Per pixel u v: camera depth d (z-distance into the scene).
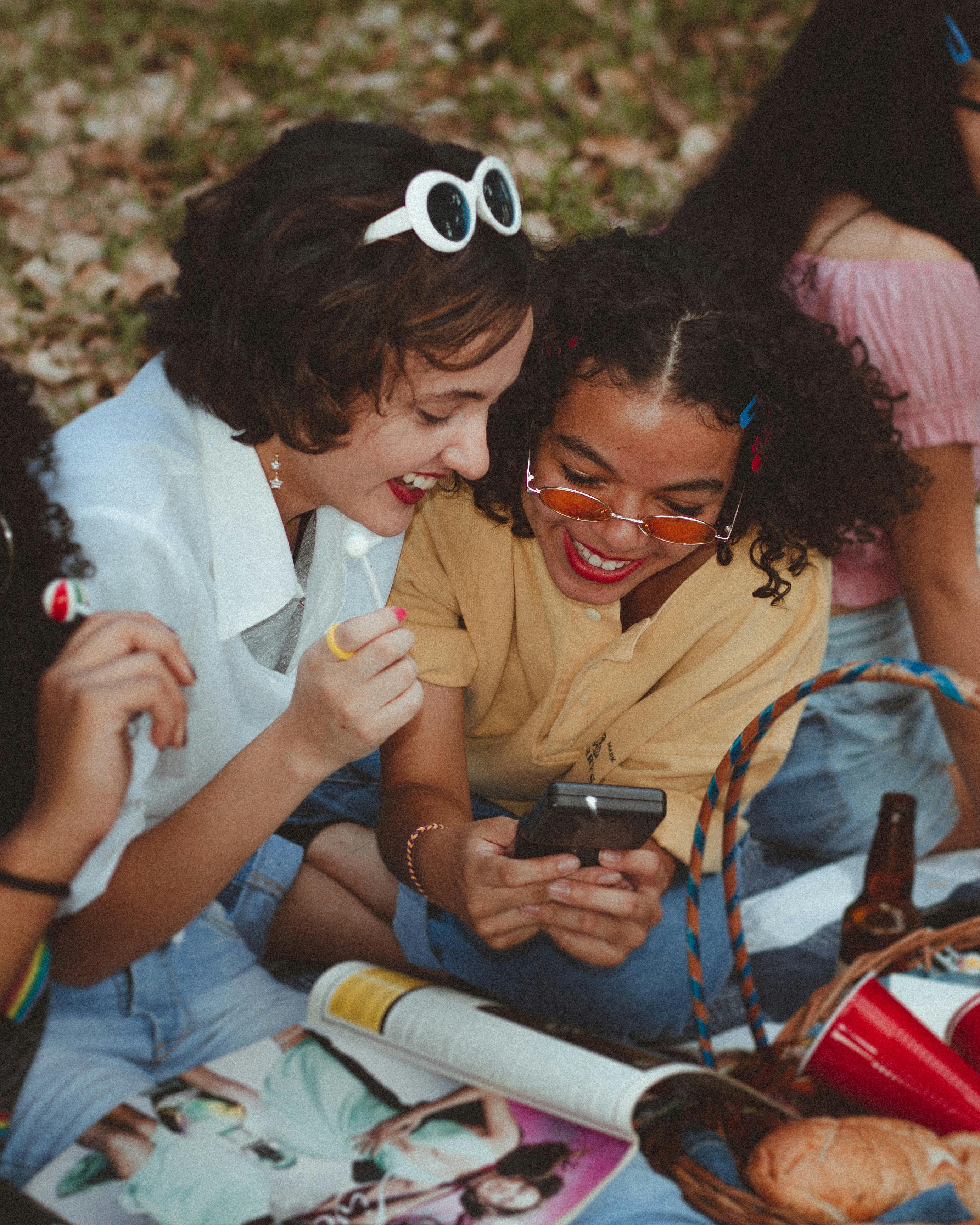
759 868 2.41
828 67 2.20
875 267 2.15
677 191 4.42
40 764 1.28
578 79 5.11
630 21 5.36
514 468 1.73
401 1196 1.31
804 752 2.36
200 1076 1.48
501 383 1.46
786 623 1.84
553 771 2.00
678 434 1.57
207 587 1.59
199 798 1.49
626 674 1.87
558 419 1.63
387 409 1.44
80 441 1.51
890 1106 1.44
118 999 1.70
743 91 5.01
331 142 1.41
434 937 1.94
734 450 1.64
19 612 1.33
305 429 1.45
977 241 2.22
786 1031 1.56
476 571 1.87
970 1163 1.36
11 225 4.39
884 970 1.73
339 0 5.65
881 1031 1.44
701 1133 1.44
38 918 1.30
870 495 1.88
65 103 5.09
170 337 1.55
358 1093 1.45
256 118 4.95
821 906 2.27
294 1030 1.56
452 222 1.34
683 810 1.86
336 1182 1.33
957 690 1.34
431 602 1.93
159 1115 1.42
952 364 2.11
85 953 1.57
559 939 1.68
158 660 1.27
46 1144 1.52
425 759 1.90
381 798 1.94
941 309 2.10
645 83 5.05
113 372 3.77
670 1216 1.38
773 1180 1.33
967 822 2.46
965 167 2.15
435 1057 1.48
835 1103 1.52
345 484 1.55
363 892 2.01
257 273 1.38
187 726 1.65
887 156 2.16
